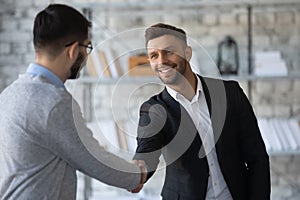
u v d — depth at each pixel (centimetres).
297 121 324
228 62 331
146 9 347
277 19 341
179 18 346
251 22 342
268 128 317
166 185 176
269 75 311
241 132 177
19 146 134
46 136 133
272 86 344
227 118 172
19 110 135
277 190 344
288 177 344
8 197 135
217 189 172
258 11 341
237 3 325
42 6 351
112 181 141
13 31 353
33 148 134
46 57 140
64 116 133
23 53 353
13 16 353
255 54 321
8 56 353
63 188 139
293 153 308
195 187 168
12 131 135
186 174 168
